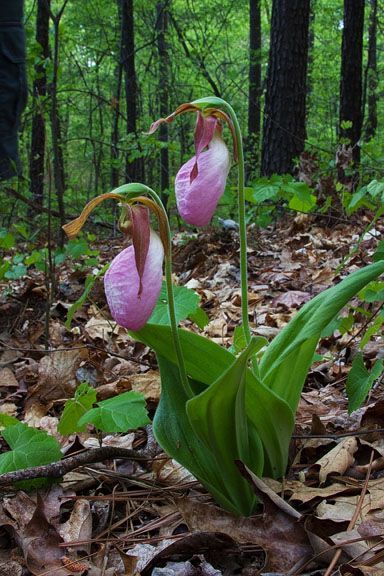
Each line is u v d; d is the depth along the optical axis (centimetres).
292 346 39
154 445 54
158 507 45
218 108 38
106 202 274
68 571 39
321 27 520
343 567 34
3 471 45
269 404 39
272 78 229
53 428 61
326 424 54
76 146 554
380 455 47
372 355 69
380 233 129
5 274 91
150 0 410
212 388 35
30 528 41
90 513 44
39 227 161
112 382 72
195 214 37
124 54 342
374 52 451
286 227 170
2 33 104
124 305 34
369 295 58
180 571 36
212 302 106
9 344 89
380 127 529
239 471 40
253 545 38
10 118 110
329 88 504
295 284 109
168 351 40
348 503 41
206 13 423
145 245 34
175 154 457
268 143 230
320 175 160
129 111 351
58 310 102
